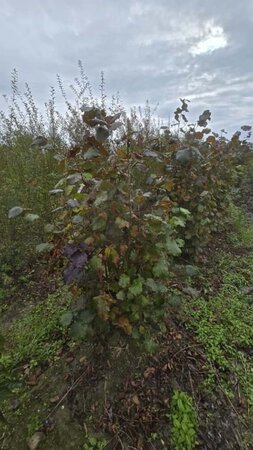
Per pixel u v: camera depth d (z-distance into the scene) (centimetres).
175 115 362
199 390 206
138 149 237
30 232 312
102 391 196
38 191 315
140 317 187
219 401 203
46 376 207
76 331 172
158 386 203
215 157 387
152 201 220
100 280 171
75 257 160
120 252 174
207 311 276
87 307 180
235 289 324
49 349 226
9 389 140
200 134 345
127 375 204
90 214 173
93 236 167
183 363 220
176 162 309
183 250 338
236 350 242
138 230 174
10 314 267
